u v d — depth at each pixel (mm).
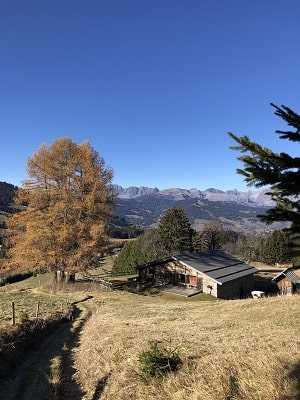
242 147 5719
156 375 9430
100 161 41562
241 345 13781
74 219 40312
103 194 40969
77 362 15102
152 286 49312
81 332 21844
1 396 11336
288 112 5305
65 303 31266
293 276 49188
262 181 5703
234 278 47500
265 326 19375
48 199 40094
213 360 9789
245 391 7066
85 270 41000
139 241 71875
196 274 46781
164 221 75500
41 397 11180
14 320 18094
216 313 25641
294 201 5988
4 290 45406
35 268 41094
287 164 5391
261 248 91188
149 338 14711
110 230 43750
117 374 10867
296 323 19406
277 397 6523
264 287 56219
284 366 7863
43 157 39500
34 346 17484
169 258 49531
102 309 29812
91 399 10398
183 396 7879
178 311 28141
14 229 40562
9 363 13977
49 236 38344
